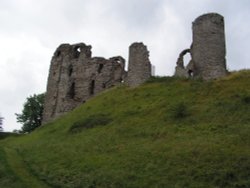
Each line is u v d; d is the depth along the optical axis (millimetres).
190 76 49938
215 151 27969
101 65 63656
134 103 45906
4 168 30141
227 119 34750
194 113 37656
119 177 26359
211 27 48875
